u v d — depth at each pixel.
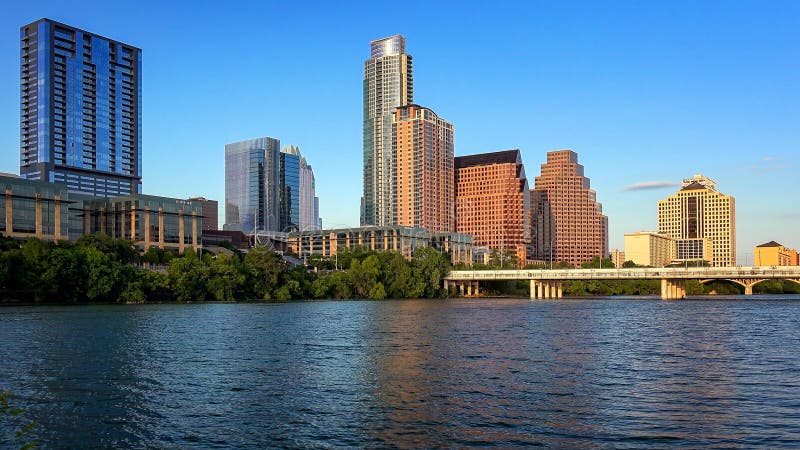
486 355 80.19
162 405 52.81
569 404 52.66
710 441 42.56
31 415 49.81
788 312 165.00
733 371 68.12
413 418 48.47
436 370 68.94
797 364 72.81
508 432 44.69
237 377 64.75
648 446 41.56
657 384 60.88
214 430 45.69
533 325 124.06
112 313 145.00
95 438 44.06
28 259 168.75
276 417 48.88
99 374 66.25
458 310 175.50
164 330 109.06
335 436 44.09
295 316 145.00
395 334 105.75
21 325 114.50
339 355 80.19
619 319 140.50
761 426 46.00
